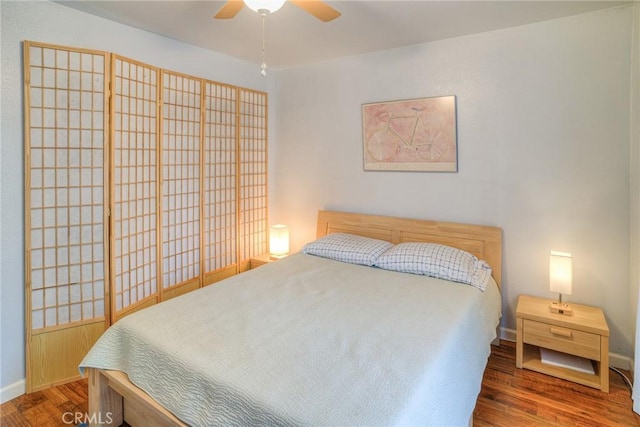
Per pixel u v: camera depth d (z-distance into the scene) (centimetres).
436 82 288
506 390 214
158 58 277
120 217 249
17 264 212
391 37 279
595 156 236
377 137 320
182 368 141
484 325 206
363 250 286
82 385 227
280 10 233
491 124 269
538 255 260
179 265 302
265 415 115
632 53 220
